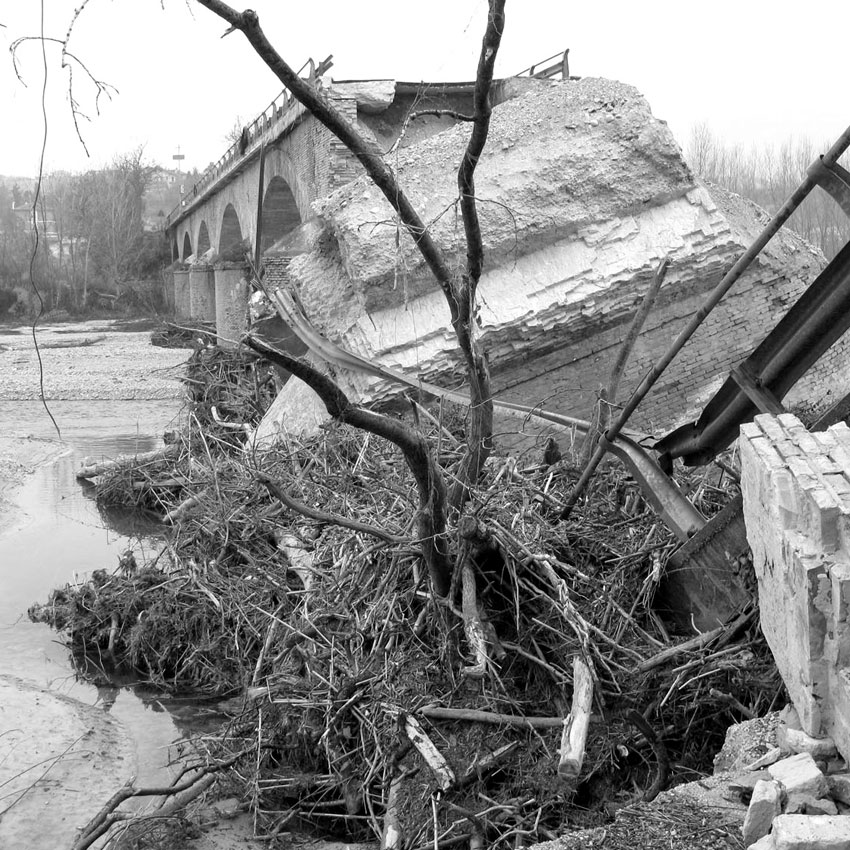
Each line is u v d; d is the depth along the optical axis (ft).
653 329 38.27
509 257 36.76
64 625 33.94
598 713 19.12
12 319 217.15
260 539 31.99
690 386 39.04
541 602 21.62
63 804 22.75
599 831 13.75
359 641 22.63
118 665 30.94
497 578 22.17
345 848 19.47
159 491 48.65
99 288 233.35
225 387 52.19
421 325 35.86
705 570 21.39
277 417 42.55
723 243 37.83
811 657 13.50
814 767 12.98
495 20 18.10
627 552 23.65
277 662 24.23
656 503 23.22
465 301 21.48
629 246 37.37
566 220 36.88
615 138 37.37
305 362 18.81
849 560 13.07
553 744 18.92
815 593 13.26
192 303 175.11
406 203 20.33
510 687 20.58
